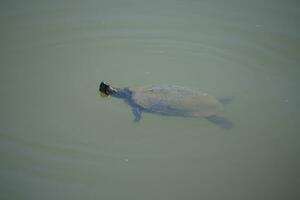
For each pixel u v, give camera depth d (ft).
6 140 24.52
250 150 24.67
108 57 32.04
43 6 37.91
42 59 31.58
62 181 22.21
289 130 25.86
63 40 33.65
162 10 38.11
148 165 23.56
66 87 29.04
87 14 36.96
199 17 36.96
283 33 34.60
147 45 33.42
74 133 25.38
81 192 21.65
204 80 29.86
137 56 32.24
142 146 24.82
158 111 26.32
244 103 27.86
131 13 37.45
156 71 30.68
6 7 37.35
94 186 22.04
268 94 28.63
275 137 25.40
